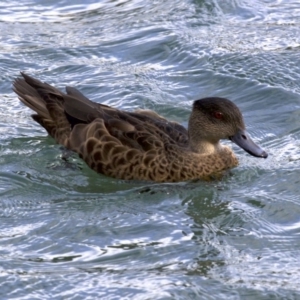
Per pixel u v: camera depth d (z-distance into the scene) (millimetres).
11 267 12578
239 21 21531
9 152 16062
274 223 13906
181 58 19875
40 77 19062
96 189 14938
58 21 21859
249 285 12141
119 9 22438
